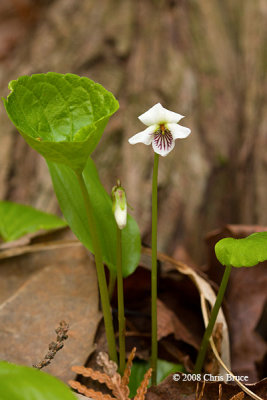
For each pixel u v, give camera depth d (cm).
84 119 20
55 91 19
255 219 28
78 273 23
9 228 25
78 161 19
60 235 26
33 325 22
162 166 27
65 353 21
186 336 23
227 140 28
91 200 21
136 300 24
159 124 19
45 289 23
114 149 27
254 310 24
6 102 18
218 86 29
